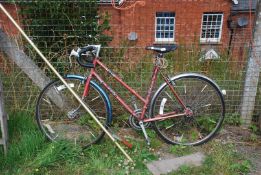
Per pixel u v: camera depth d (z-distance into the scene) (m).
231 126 3.90
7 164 3.21
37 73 3.77
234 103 3.94
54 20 4.21
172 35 5.43
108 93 3.71
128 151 3.42
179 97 3.48
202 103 3.59
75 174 3.12
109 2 7.16
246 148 3.52
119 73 3.78
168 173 3.12
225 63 3.88
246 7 11.59
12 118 3.68
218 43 3.99
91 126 3.56
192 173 3.12
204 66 3.96
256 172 3.16
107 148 3.45
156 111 3.57
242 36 3.88
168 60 3.97
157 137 3.66
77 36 4.12
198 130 3.71
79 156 3.33
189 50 3.97
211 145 3.57
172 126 3.67
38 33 4.14
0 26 3.65
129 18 7.85
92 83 3.34
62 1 4.23
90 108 3.52
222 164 3.22
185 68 3.95
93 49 3.24
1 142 3.28
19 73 3.84
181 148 3.48
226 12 11.42
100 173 3.13
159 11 9.98
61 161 3.26
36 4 4.18
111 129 3.76
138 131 3.69
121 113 3.90
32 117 3.80
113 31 4.99
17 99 3.91
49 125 3.68
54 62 3.86
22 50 3.81
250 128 3.88
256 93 3.85
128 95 3.73
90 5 4.44
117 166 3.23
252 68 3.71
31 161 3.25
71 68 3.87
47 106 3.71
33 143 3.38
